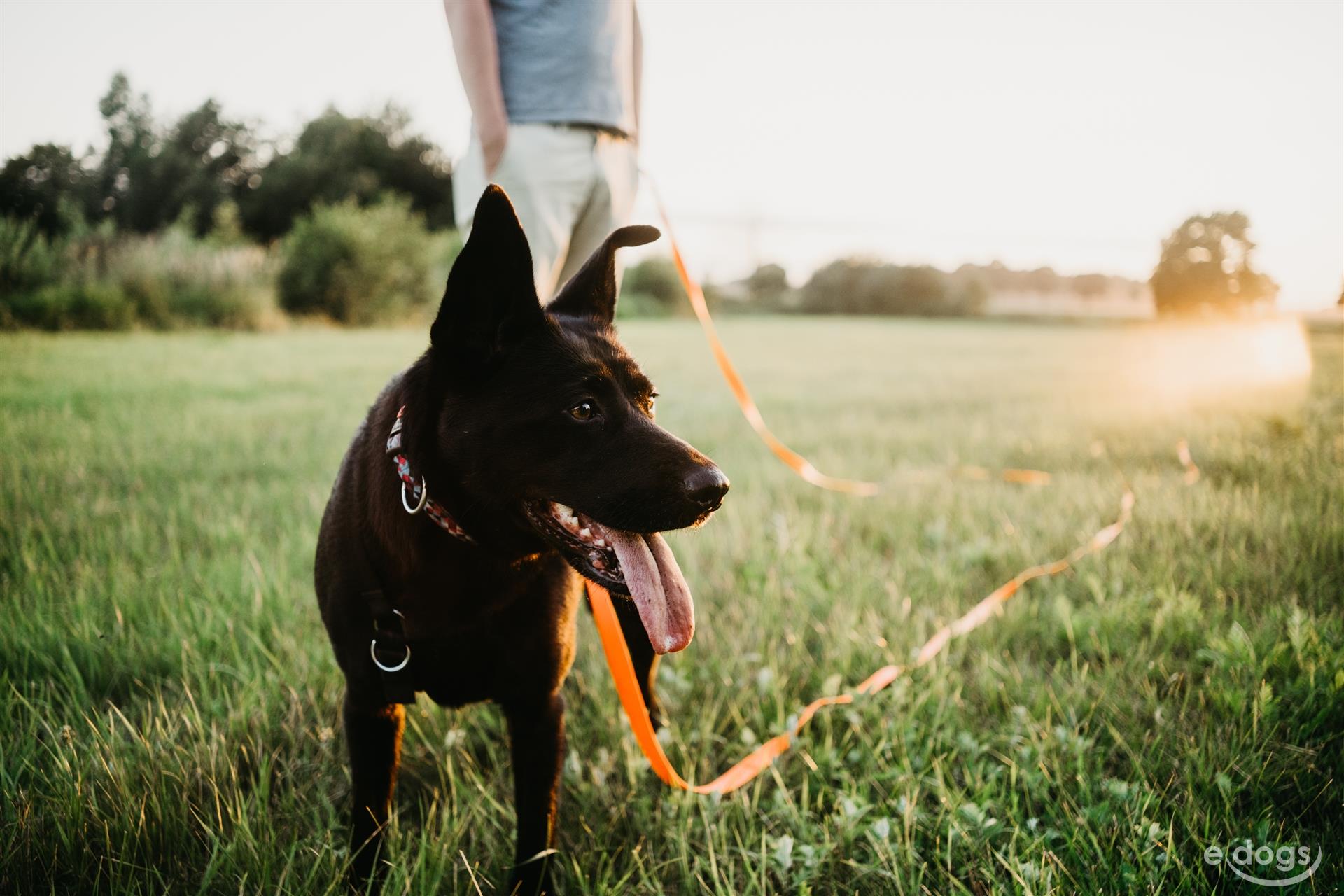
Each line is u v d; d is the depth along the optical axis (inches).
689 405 358.6
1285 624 120.6
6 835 78.5
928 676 115.3
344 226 940.0
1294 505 173.9
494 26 117.6
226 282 833.5
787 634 127.0
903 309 1766.7
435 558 76.4
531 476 76.4
